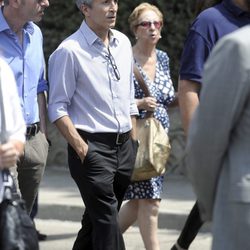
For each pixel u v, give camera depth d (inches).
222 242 477.1
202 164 482.3
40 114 824.3
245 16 677.3
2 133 573.9
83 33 775.1
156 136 853.2
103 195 767.1
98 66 771.4
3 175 568.7
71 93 772.0
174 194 1285.7
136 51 895.1
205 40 679.7
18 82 784.9
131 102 815.1
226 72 469.1
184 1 1496.1
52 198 1241.4
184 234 823.7
